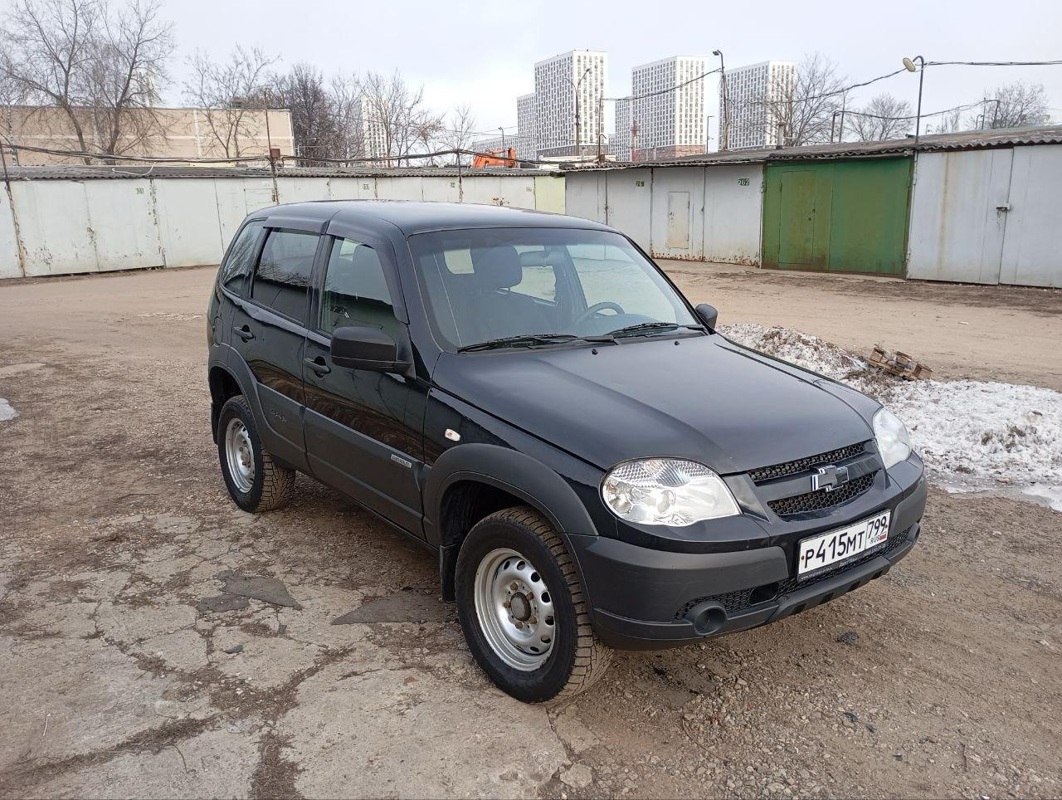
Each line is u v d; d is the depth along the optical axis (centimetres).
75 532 493
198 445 675
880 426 346
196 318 1510
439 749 292
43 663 348
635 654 356
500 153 3822
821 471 303
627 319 413
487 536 320
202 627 378
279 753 289
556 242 435
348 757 287
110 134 4594
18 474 604
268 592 413
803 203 2130
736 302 1600
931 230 1848
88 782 275
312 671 341
